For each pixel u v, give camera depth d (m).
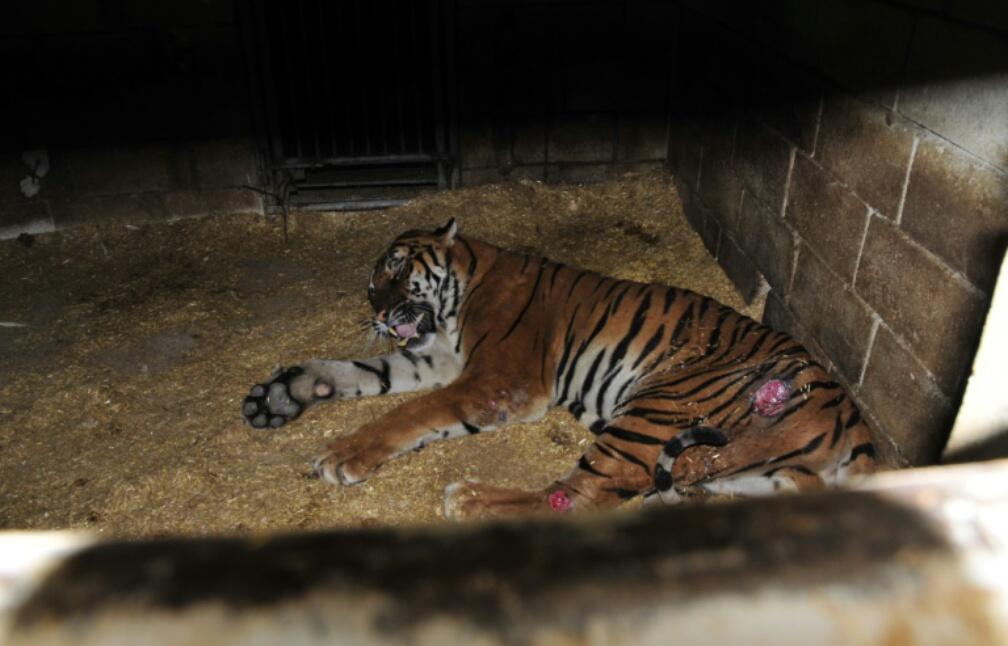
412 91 5.49
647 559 0.36
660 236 5.31
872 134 3.16
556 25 5.36
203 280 4.96
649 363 3.53
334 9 5.21
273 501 3.34
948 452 1.17
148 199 5.39
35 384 4.04
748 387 3.21
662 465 2.95
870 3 3.12
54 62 4.93
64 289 4.89
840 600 0.36
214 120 5.27
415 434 3.48
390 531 0.38
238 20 5.04
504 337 3.74
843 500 0.40
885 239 3.11
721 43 4.65
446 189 5.74
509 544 0.37
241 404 3.87
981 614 0.36
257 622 0.35
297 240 5.39
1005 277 1.01
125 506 3.33
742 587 0.36
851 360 3.42
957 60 2.63
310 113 5.44
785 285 4.04
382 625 0.35
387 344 4.26
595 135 5.70
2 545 0.37
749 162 4.38
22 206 5.23
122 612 0.35
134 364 4.18
